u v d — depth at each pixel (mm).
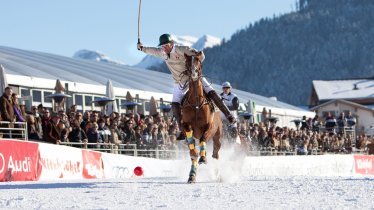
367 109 69250
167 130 22188
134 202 6410
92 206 6062
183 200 6594
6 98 15656
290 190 7641
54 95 21719
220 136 11688
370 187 7898
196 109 10719
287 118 47188
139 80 36031
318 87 85250
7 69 25188
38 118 17125
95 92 28422
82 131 17641
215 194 7258
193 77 10594
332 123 39219
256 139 24969
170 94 33375
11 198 7023
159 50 10977
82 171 16406
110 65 43750
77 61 40156
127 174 17953
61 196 7270
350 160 28594
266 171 21672
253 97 48469
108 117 19578
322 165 26016
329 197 6688
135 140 20062
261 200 6488
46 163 15211
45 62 32062
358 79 86938
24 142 14547
